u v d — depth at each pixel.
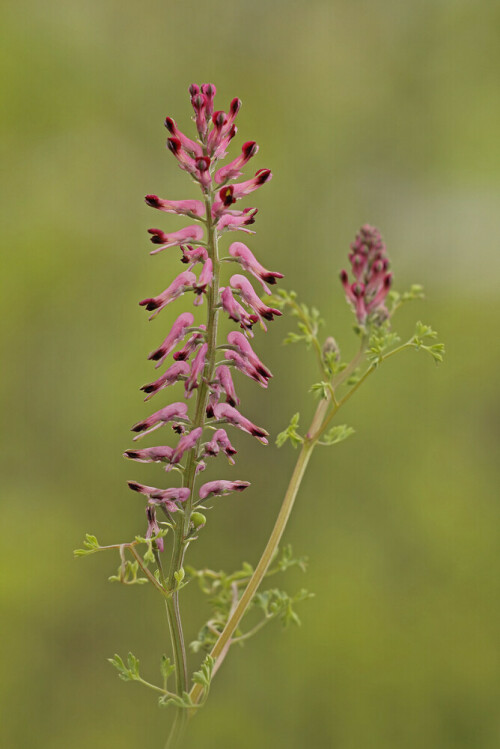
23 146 12.44
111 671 10.62
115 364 12.08
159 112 14.02
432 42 15.99
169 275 12.20
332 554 11.91
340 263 14.33
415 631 11.19
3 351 11.85
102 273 12.49
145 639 10.88
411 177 15.43
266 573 4.67
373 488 12.70
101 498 11.71
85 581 11.13
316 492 12.63
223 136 3.30
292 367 12.96
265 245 13.94
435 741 10.11
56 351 12.17
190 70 14.60
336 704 10.27
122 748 9.75
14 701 10.02
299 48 15.47
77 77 13.00
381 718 10.23
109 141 13.37
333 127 15.10
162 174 13.72
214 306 3.28
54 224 12.11
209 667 3.67
